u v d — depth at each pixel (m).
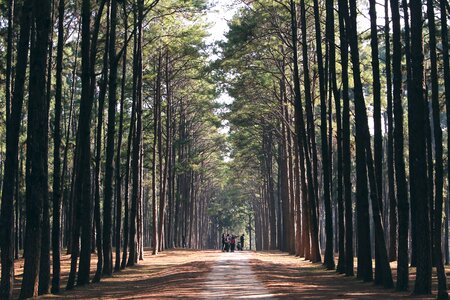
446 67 22.66
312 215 42.97
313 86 47.31
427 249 21.59
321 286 25.05
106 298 21.95
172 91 66.44
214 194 139.75
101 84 32.62
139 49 39.66
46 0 23.19
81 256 29.20
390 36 36.84
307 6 45.09
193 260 47.84
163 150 71.56
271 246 82.81
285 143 62.84
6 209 22.38
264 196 98.12
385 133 69.69
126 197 39.19
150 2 41.53
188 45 51.41
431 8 22.28
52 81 46.19
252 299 18.52
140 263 44.75
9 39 28.92
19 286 30.92
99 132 33.09
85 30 27.70
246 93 55.84
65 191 64.50
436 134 21.73
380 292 22.72
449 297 20.69
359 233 28.67
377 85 26.42
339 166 34.72
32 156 22.84
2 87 40.34
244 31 44.00
